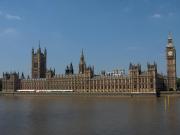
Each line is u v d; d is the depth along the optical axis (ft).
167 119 397.39
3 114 478.59
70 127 344.49
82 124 364.99
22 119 413.59
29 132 318.24
